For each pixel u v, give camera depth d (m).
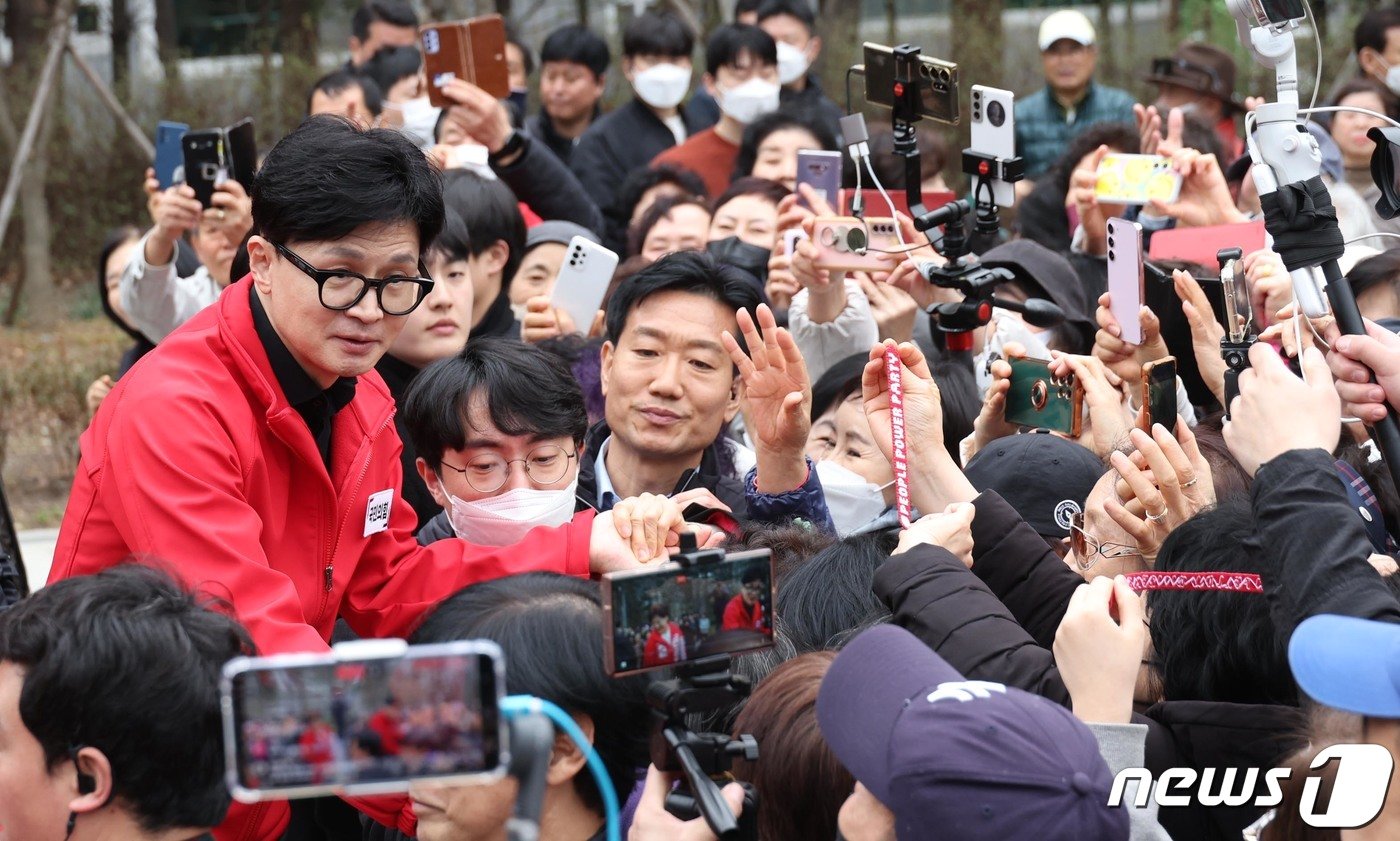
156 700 1.85
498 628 2.04
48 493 7.94
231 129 4.96
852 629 2.46
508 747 1.35
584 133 7.78
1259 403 2.07
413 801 1.99
